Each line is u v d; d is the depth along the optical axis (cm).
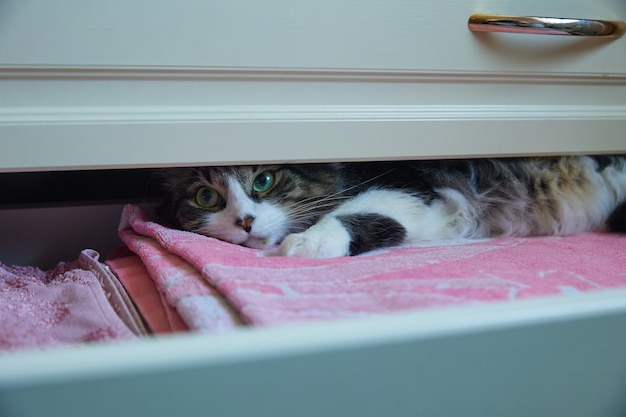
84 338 69
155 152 91
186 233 100
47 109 86
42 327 73
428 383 49
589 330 53
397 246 105
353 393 48
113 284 86
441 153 103
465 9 96
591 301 54
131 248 101
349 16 91
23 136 86
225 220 104
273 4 88
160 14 85
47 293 85
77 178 126
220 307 67
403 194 113
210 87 91
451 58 98
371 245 101
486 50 99
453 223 115
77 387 41
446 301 65
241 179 104
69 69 85
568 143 110
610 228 119
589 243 105
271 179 106
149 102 89
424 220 112
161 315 74
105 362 41
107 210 126
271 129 94
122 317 76
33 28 82
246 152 94
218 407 44
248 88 92
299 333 45
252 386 44
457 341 49
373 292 69
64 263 110
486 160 119
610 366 56
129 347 43
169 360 42
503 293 69
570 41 103
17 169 87
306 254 92
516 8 98
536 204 118
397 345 47
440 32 96
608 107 110
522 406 54
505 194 117
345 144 98
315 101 95
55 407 41
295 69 92
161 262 86
